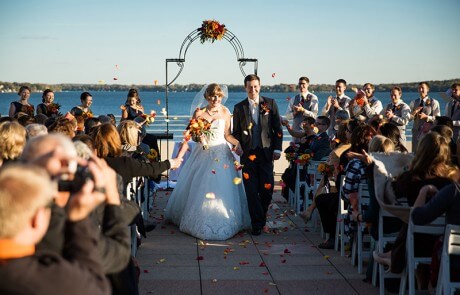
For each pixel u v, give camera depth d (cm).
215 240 761
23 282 217
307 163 862
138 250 711
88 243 252
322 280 600
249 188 794
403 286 499
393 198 512
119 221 303
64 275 223
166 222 859
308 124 938
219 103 805
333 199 719
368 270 593
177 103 9606
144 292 557
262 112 802
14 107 1118
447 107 1123
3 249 218
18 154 475
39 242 273
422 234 480
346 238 687
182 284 582
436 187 474
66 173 264
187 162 835
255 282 591
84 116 1038
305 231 824
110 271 295
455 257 426
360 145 632
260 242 758
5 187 216
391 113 1102
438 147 476
